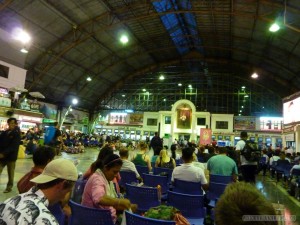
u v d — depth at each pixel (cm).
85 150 2397
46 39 2227
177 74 3688
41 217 132
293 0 1514
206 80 3681
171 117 3662
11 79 2011
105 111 3928
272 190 934
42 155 275
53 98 3041
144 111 3853
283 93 3225
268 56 2542
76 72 2931
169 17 2370
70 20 2108
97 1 1980
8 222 129
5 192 576
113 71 3359
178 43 3022
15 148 574
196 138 3559
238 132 3472
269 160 1395
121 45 2800
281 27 1852
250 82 3497
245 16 1872
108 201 274
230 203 78
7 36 1980
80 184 347
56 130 938
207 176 592
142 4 2070
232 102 3641
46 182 144
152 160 880
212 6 1991
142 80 3791
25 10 1817
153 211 243
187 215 361
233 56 3073
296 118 1825
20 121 1816
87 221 248
